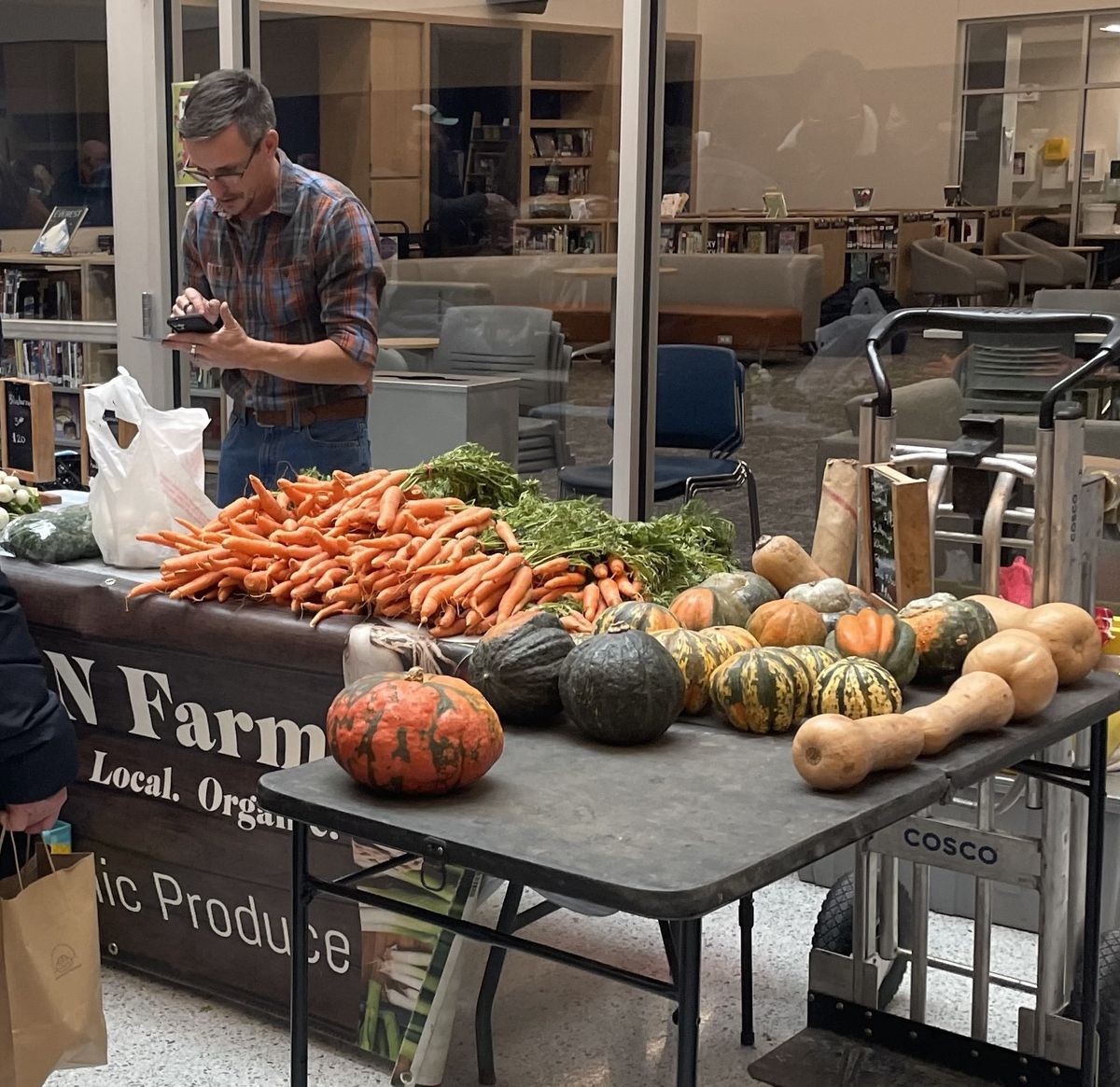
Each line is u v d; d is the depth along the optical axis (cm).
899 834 279
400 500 313
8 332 673
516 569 287
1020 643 226
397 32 543
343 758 195
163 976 325
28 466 637
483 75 528
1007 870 268
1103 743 250
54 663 328
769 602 254
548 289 525
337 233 366
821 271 477
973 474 269
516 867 172
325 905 294
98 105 631
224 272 381
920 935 286
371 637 275
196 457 330
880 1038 287
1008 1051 272
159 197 617
